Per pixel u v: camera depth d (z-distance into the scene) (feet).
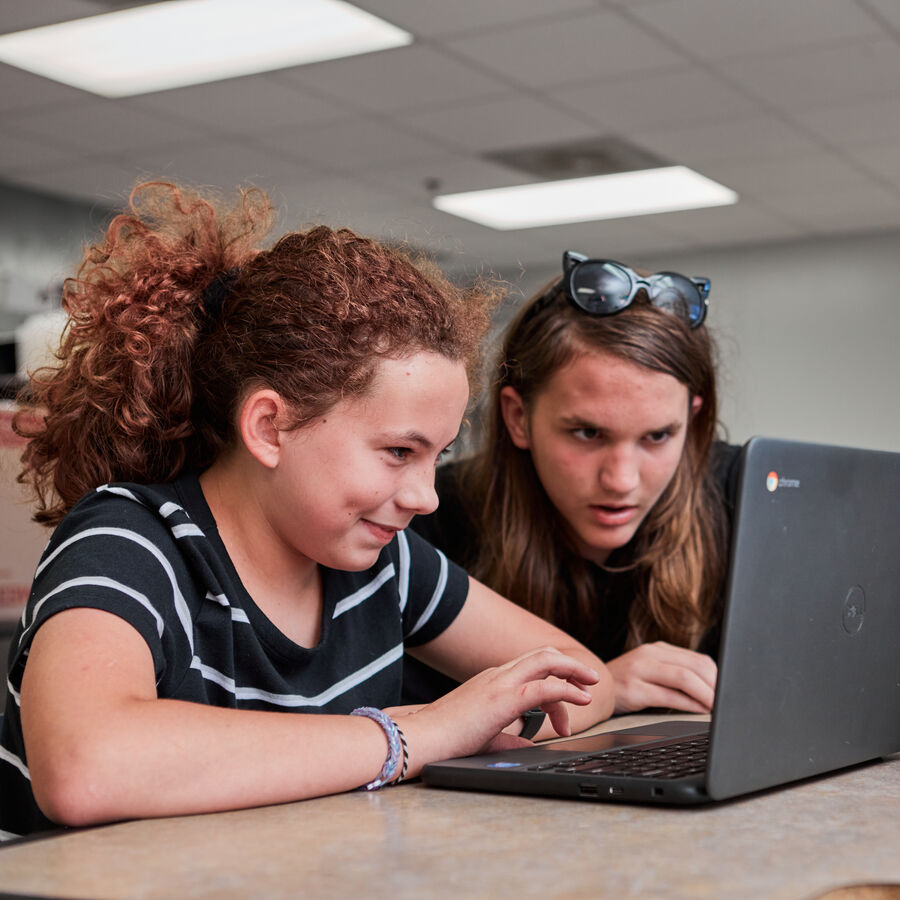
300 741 2.63
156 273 3.59
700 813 2.41
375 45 14.33
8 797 3.03
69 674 2.56
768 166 19.83
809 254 25.67
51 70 15.26
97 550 2.98
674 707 4.41
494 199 21.86
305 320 3.11
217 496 3.38
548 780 2.60
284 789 2.55
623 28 13.82
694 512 5.33
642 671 4.46
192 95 16.14
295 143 18.28
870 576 2.92
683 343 4.87
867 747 2.96
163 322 3.46
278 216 4.12
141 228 3.82
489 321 3.89
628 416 4.75
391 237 3.91
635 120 17.25
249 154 18.83
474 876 1.91
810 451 2.65
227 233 3.79
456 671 4.17
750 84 15.75
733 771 2.46
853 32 13.98
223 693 3.22
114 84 15.79
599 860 2.01
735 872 1.92
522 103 16.47
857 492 2.84
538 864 1.99
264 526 3.31
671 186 21.15
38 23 13.89
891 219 23.82
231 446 3.34
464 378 3.21
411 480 3.13
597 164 19.56
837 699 2.82
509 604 4.29
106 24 14.01
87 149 18.52
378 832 2.26
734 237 25.26
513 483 5.40
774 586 2.55
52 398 3.75
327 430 3.07
